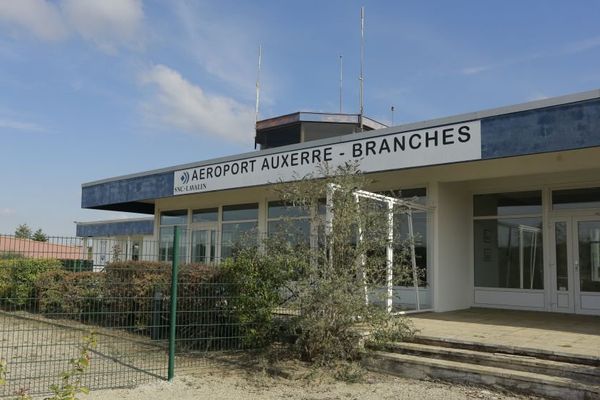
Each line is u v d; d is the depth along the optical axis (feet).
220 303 30.55
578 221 40.09
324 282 26.89
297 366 27.76
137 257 31.27
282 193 30.35
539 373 23.56
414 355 27.35
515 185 42.78
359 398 22.98
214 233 57.72
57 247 25.89
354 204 28.43
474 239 44.70
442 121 33.35
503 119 30.86
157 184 53.26
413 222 42.22
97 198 60.85
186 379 25.64
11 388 23.62
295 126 67.97
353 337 27.84
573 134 28.19
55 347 29.27
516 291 42.27
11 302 28.53
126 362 28.60
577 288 39.60
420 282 38.88
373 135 36.63
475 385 24.31
